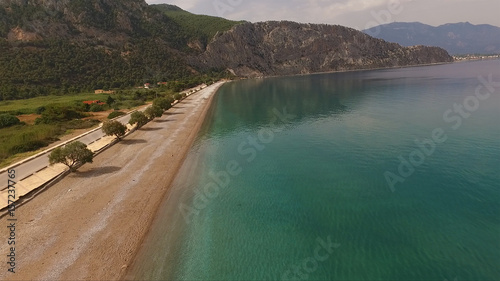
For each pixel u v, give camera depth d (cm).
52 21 13675
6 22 12606
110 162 3133
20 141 3712
